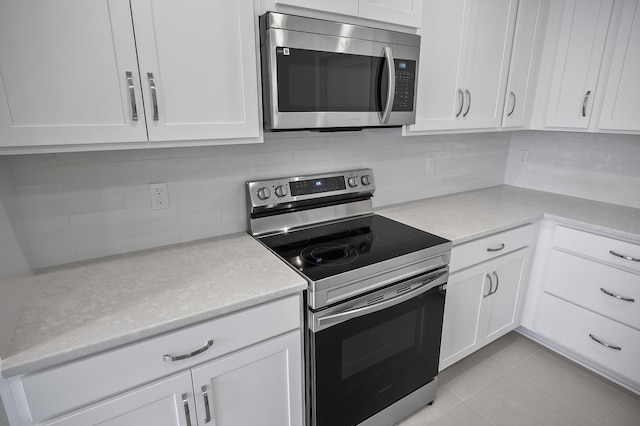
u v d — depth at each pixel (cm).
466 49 183
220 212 167
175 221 157
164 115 117
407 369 165
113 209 143
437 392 195
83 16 99
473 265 185
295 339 130
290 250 151
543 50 219
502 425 174
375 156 207
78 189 135
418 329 162
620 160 221
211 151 158
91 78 104
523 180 272
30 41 95
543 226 214
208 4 117
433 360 175
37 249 132
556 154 250
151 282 124
